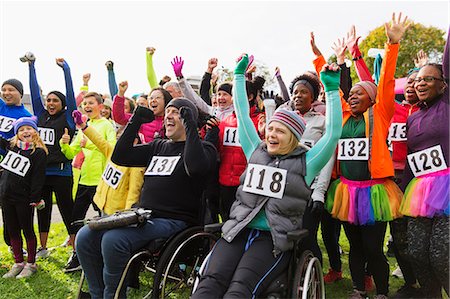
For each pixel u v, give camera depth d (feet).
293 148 8.79
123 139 10.39
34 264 13.21
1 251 15.78
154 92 12.98
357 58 12.09
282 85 16.52
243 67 9.78
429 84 9.59
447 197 8.91
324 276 12.71
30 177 12.85
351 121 10.75
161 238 9.47
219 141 12.24
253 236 8.57
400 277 12.78
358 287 10.57
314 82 11.40
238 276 7.80
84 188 14.07
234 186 12.01
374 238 9.93
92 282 9.65
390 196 9.99
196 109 10.80
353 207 10.11
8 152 12.91
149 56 15.70
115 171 11.69
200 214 10.43
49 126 14.33
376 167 9.98
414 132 9.86
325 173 10.23
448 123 9.23
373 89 10.48
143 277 12.81
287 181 8.41
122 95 14.19
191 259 10.28
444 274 8.93
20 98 15.70
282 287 7.97
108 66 17.30
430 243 9.18
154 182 10.16
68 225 14.34
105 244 8.95
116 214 9.53
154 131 13.30
